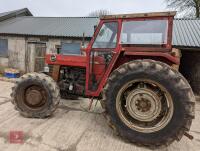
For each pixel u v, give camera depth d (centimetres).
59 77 382
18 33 894
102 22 313
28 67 936
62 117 358
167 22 284
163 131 258
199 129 352
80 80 370
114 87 278
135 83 285
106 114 287
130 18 296
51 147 255
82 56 350
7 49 962
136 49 296
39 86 338
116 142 278
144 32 295
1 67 991
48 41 868
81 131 305
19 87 342
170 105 255
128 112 286
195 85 692
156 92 271
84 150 252
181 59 714
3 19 1141
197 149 275
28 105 345
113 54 308
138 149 264
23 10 1320
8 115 354
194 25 833
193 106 247
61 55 367
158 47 291
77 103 448
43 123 325
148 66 261
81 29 900
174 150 268
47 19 1138
